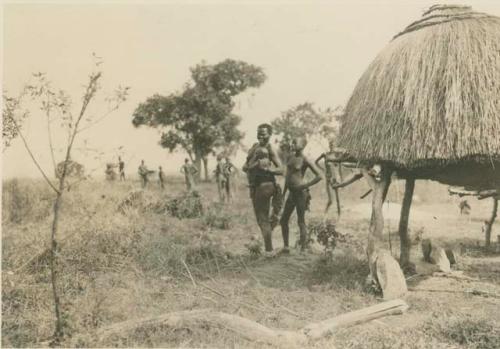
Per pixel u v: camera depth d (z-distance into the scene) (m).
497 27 5.97
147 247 7.74
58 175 4.62
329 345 4.27
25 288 5.76
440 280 6.69
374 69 6.43
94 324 4.78
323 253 7.71
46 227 9.05
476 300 5.68
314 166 7.93
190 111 33.88
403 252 7.30
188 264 7.47
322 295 5.86
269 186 7.91
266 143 7.92
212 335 4.47
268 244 8.00
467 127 5.33
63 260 6.64
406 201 7.34
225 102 35.25
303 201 8.21
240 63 33.81
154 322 4.60
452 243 10.30
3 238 8.75
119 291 5.80
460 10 6.23
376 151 5.88
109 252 7.48
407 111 5.67
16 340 4.43
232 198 19.34
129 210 11.66
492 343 4.16
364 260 7.57
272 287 6.25
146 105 33.91
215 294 5.96
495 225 14.00
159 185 25.53
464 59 5.65
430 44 5.96
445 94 5.53
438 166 6.27
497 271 7.35
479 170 6.38
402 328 4.72
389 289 5.72
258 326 4.52
